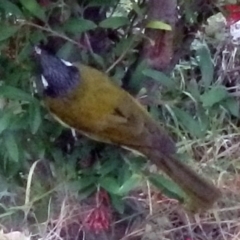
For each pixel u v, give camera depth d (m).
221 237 1.39
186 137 1.44
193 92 1.39
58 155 1.36
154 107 1.37
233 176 1.43
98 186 1.33
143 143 1.29
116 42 1.36
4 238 1.33
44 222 1.37
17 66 1.33
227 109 1.40
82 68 1.30
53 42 1.33
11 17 1.30
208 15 1.38
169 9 1.33
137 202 1.40
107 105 1.29
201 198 1.31
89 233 1.38
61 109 1.30
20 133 1.34
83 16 1.33
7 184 1.38
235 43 1.49
